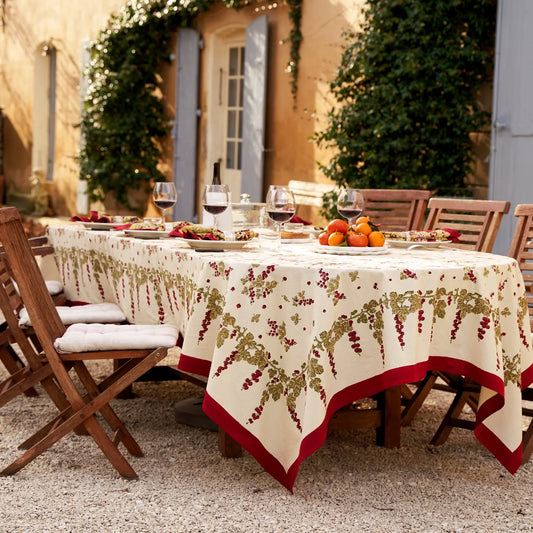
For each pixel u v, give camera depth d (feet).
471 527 9.62
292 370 10.41
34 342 14.56
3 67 50.80
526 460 11.86
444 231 13.14
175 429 13.19
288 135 29.78
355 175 25.93
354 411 12.10
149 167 37.09
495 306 10.86
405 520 9.77
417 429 13.30
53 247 16.66
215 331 10.84
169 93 36.27
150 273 13.05
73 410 11.94
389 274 10.14
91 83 38.60
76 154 42.04
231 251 11.85
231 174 33.81
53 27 44.86
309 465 11.51
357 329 10.23
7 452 11.92
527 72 21.57
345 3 27.02
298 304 10.34
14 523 9.51
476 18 23.82
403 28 24.25
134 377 10.95
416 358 10.31
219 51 33.81
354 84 25.58
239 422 10.56
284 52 29.89
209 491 10.55
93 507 10.00
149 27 35.81
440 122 24.62
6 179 50.96
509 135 22.08
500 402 10.95
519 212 13.50
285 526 9.55
